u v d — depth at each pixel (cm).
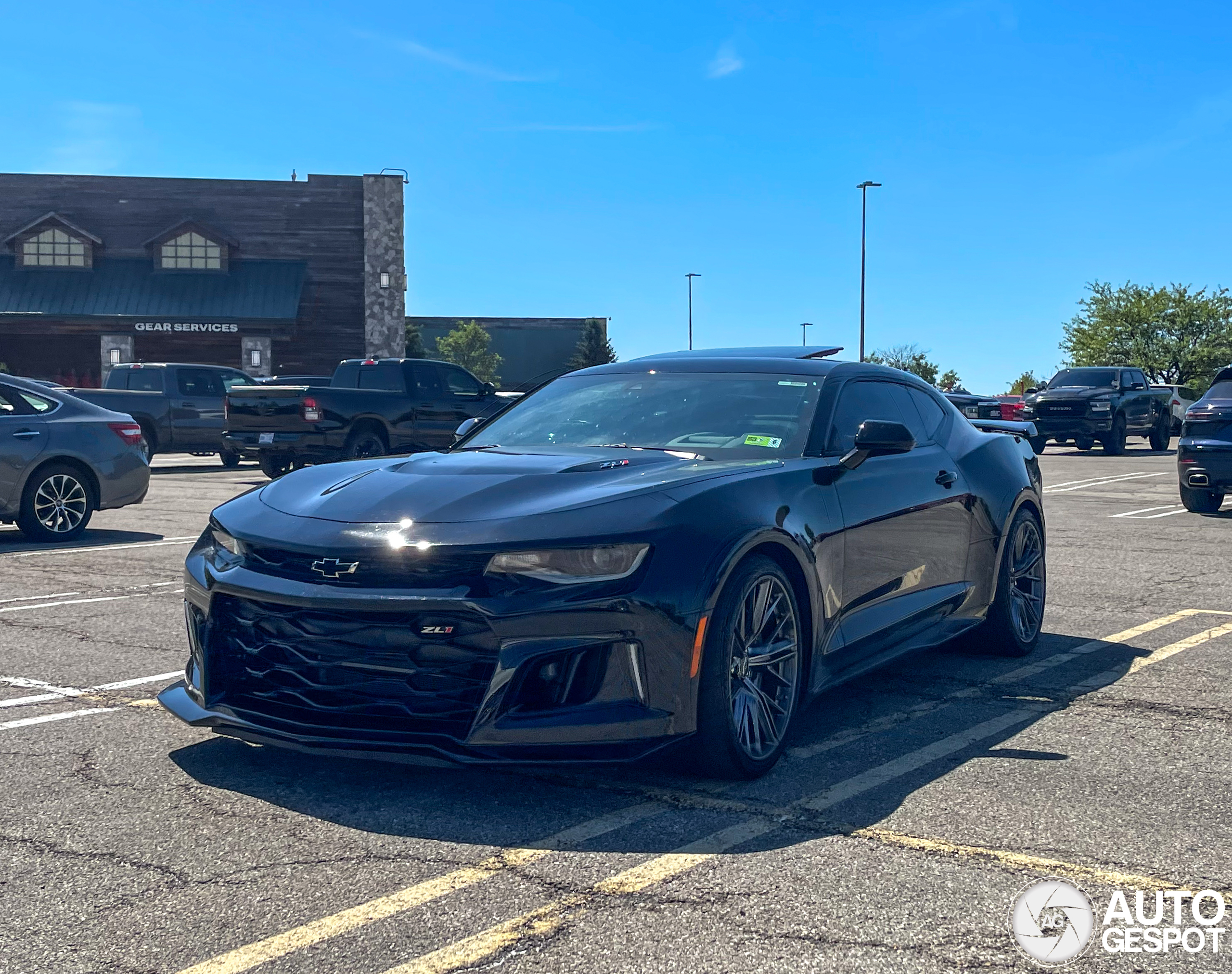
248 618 362
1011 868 296
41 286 3969
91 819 333
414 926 263
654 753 337
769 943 254
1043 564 585
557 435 471
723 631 352
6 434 953
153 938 258
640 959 247
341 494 381
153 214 4138
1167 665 537
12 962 247
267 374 4000
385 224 4238
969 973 241
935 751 400
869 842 313
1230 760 389
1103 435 2495
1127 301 5800
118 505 1026
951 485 509
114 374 1970
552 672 336
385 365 1777
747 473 394
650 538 345
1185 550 944
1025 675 519
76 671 516
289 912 271
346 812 338
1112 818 332
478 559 334
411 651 336
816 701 472
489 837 317
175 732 421
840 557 418
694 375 498
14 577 790
